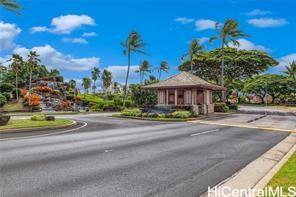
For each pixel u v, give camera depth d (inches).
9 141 595.5
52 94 2984.7
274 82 3617.1
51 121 1024.2
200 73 2618.1
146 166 379.9
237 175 341.7
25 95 2583.7
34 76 3917.3
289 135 777.6
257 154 481.4
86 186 291.6
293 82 3582.7
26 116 1518.2
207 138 673.0
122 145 554.3
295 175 320.8
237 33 2130.9
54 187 287.1
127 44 2351.1
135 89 2393.0
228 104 2182.6
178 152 485.4
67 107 2417.6
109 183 302.7
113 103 2385.6
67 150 492.1
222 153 483.5
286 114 1814.7
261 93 3767.2
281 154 486.6
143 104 2311.8
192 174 343.3
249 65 2409.0
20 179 313.0
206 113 1631.4
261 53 2413.9
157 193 274.1
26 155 444.5
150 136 702.5
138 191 278.8
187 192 278.1
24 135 697.6
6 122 862.5
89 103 2790.4
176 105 1556.3
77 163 392.2
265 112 1988.2
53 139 631.2
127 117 1403.8
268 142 631.8
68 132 777.6
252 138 693.9
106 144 565.3
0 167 365.4
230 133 786.2
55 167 367.9
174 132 797.2
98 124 1047.0
